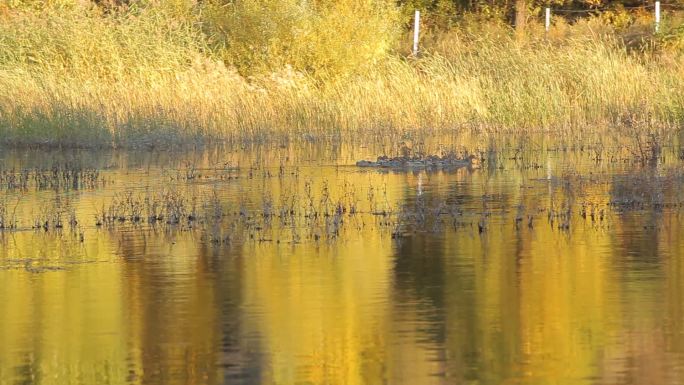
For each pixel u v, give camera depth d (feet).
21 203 105.60
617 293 64.95
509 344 55.26
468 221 90.63
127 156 148.66
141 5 212.84
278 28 200.85
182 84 174.09
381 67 195.21
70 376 51.80
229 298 65.41
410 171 127.44
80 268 74.90
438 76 179.93
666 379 49.85
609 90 178.50
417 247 79.56
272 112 173.88
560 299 63.77
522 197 103.71
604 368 51.42
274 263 75.00
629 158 133.80
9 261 77.87
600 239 81.46
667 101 174.81
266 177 123.24
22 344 56.85
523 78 181.16
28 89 169.58
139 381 50.93
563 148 147.54
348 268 72.90
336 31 199.00
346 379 50.60
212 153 151.33
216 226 89.71
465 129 174.60
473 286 67.31
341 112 175.22
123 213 95.66
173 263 75.82
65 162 140.36
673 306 61.77
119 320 61.00
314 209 97.30
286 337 57.16
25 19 199.00
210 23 208.54
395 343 55.72
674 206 95.81
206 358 53.98
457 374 50.93
